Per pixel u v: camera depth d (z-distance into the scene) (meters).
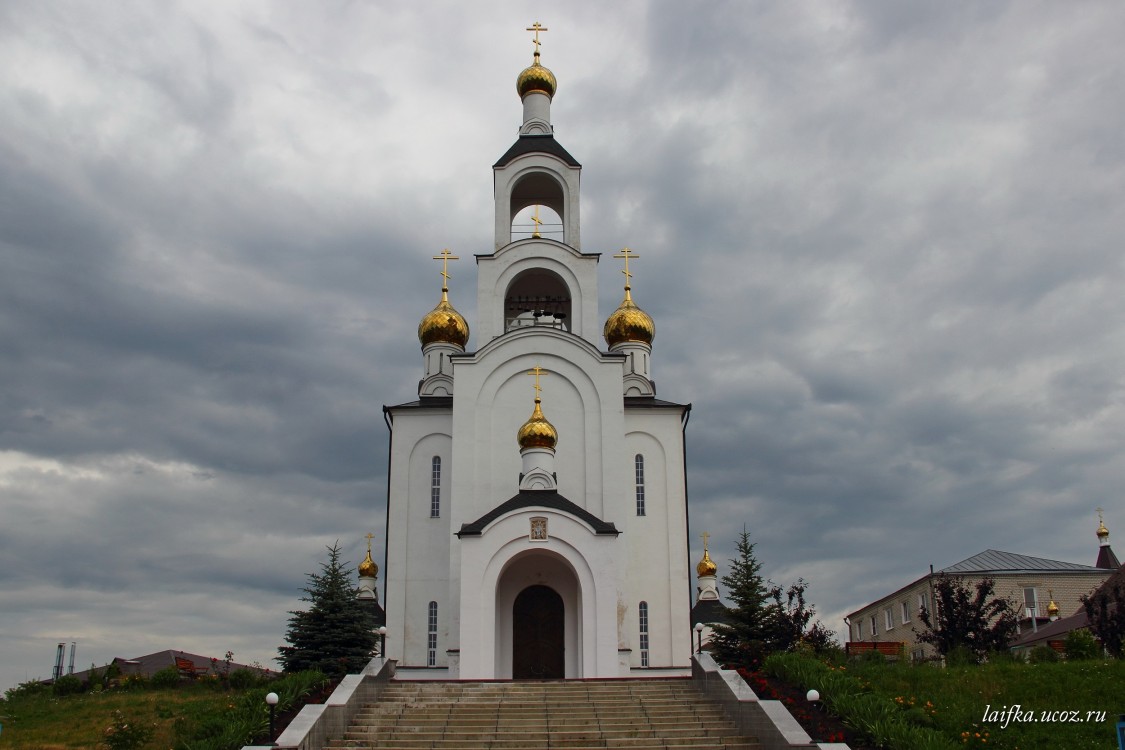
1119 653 31.69
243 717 23.64
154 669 50.19
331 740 22.33
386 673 27.56
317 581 33.53
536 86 46.62
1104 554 62.12
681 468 40.53
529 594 35.94
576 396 39.22
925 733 21.44
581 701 25.53
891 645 39.88
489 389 39.25
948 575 42.06
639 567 39.09
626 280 47.78
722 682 24.62
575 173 43.78
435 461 40.22
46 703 31.06
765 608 35.31
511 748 22.08
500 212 43.28
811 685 24.84
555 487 35.50
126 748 22.95
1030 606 55.16
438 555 38.78
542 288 44.94
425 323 45.84
